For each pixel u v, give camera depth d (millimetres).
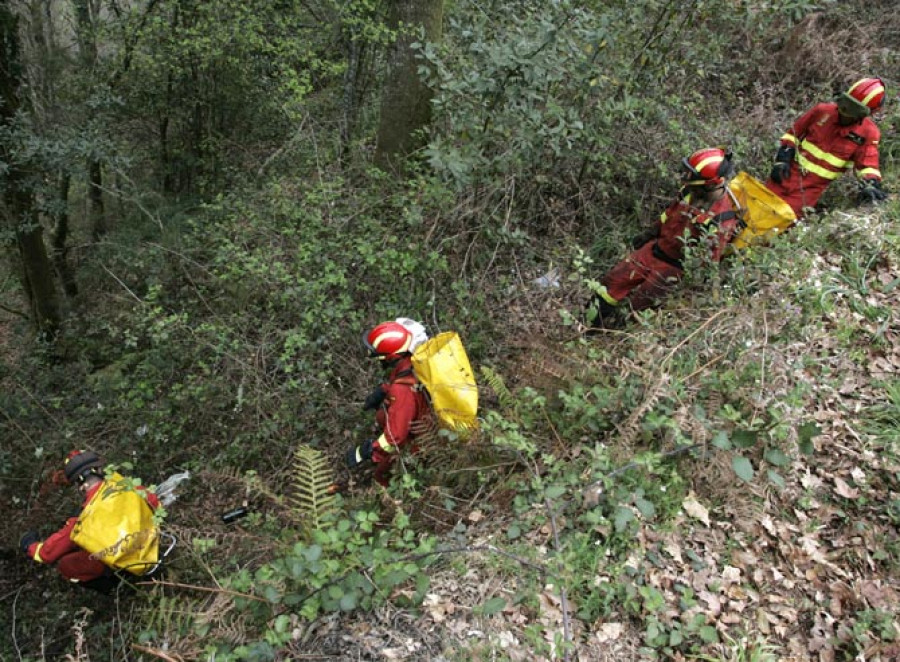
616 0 5383
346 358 5184
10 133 6496
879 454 3352
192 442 5273
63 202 7750
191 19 9461
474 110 4914
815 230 4734
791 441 3270
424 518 3652
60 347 8141
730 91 6996
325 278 5070
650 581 2910
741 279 4008
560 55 4738
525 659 2643
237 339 5379
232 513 4328
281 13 9516
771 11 5453
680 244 4242
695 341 3863
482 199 5457
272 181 7082
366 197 6000
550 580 2721
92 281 9812
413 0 6207
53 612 4762
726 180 3980
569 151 5281
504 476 3646
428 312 5168
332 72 8875
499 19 5188
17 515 5559
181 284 7066
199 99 10695
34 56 9055
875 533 3025
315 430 4961
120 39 9844
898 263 4547
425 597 2951
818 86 6938
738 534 3090
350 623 2889
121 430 5695
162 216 9844
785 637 2703
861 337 4051
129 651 3711
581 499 3170
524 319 5094
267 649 2596
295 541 3391
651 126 5824
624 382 3613
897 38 7523
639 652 2676
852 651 2615
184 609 3406
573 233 5785
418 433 3900
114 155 7523
